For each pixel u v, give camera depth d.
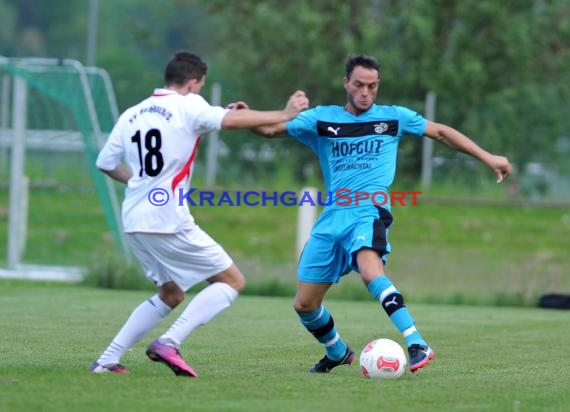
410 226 71.38
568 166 79.50
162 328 33.41
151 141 21.70
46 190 73.00
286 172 78.69
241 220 73.06
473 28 87.12
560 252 67.06
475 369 25.56
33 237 65.88
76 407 18.75
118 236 56.31
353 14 88.62
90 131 55.09
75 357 25.44
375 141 24.41
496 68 86.88
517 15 87.62
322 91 87.75
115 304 41.81
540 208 75.00
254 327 34.28
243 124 21.70
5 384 20.81
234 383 21.95
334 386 22.05
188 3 118.25
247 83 89.25
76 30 186.12
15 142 55.56
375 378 23.34
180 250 21.95
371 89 24.34
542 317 41.34
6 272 55.09
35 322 33.97
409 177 79.12
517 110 81.62
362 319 38.44
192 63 22.34
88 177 74.88
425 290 52.34
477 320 39.34
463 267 60.09
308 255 24.31
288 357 27.05
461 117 81.94
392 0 89.12
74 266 58.97
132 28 118.06
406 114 24.67
